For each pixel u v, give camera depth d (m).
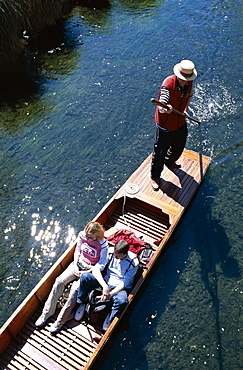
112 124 7.33
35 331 4.15
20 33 9.19
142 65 8.70
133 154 6.74
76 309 4.32
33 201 6.04
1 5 8.10
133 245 4.71
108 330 3.93
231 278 4.95
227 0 11.08
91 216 5.81
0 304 4.81
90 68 8.71
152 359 4.20
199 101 7.74
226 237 5.43
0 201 6.05
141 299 4.74
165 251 5.26
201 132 7.09
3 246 5.46
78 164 6.61
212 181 6.21
